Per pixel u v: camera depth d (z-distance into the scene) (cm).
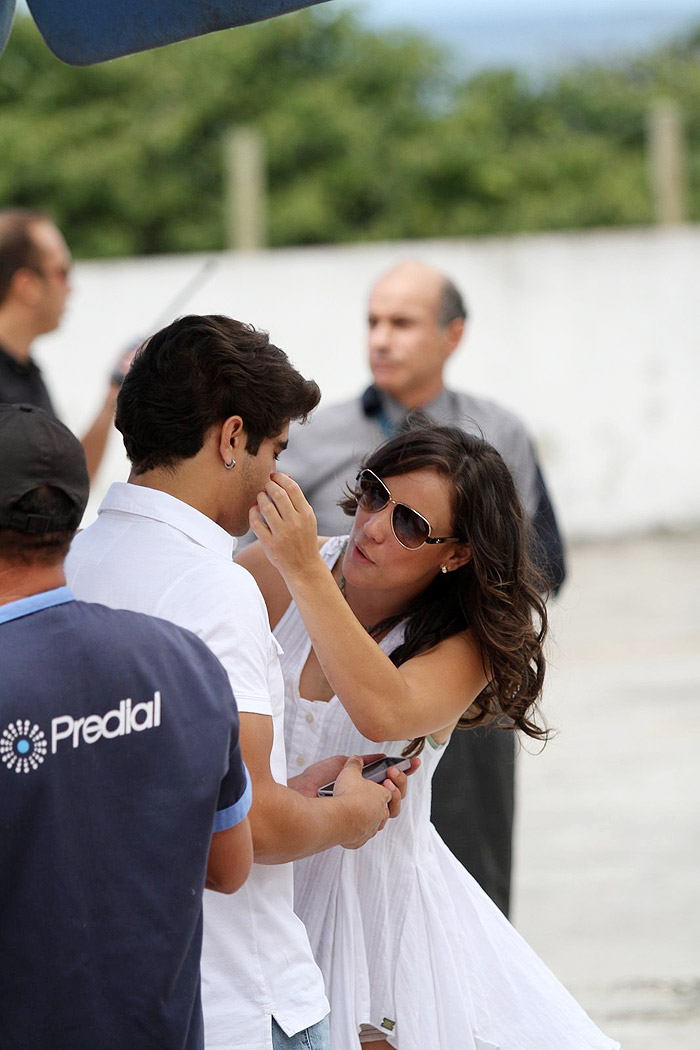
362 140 3375
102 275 2252
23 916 368
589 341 2388
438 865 571
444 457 537
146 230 3278
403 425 588
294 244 3262
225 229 3262
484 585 540
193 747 385
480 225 3362
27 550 381
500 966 570
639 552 2356
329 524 859
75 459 390
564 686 1662
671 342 2405
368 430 881
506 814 795
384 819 512
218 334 464
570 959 988
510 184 3441
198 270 2278
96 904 373
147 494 464
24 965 369
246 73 3428
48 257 1084
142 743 379
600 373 2395
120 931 375
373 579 546
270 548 489
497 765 786
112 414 984
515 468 891
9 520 377
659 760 1406
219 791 396
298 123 3334
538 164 3512
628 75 4141
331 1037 534
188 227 3259
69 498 385
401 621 568
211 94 3350
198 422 461
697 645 1834
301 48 3541
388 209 3378
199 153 3341
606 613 2011
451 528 540
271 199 3269
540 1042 561
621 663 1762
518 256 2356
